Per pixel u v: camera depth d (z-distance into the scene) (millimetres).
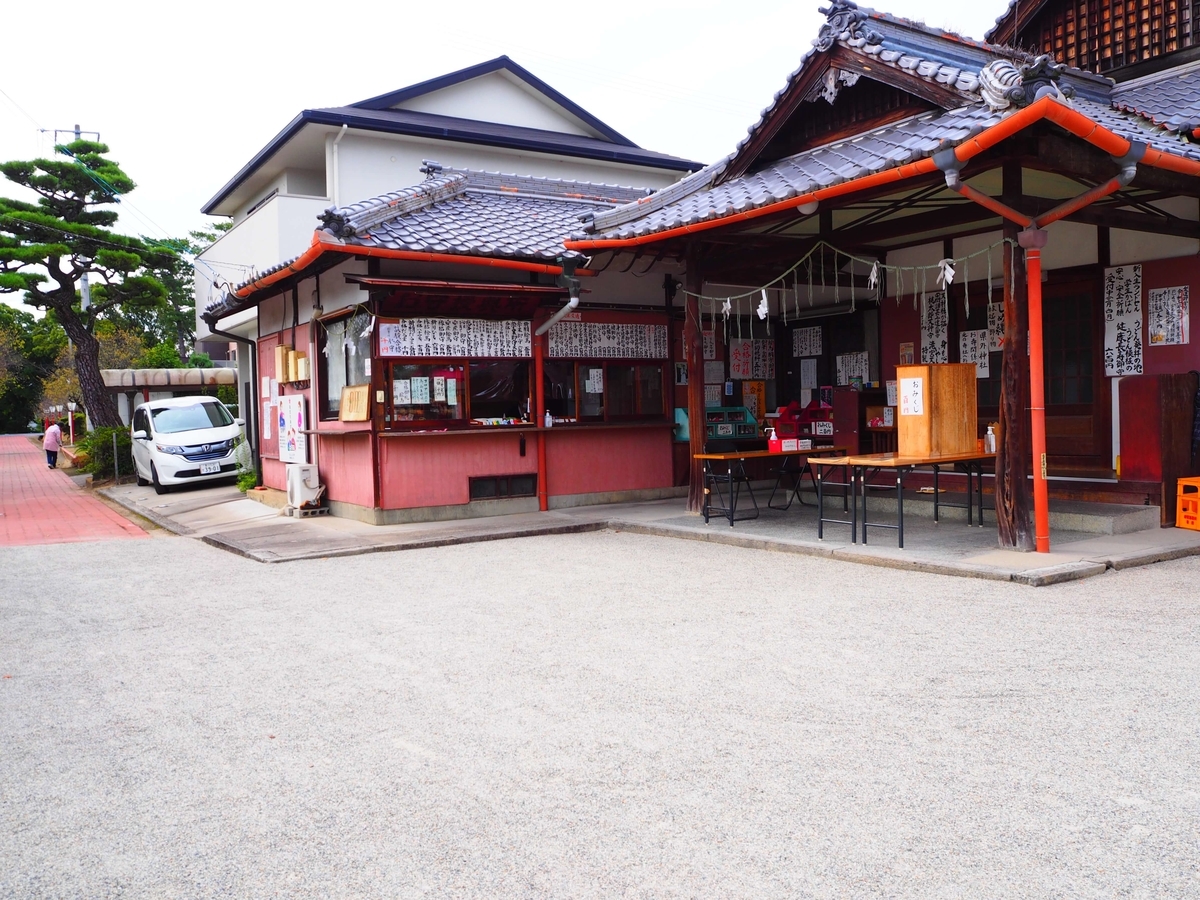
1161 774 3246
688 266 9961
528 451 11398
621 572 7555
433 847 2930
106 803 3377
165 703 4539
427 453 10750
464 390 10891
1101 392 9125
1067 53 11070
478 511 11062
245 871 2824
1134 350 8859
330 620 6234
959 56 8281
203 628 6160
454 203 12008
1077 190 8492
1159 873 2600
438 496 10820
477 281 10922
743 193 8281
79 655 5559
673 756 3586
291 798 3352
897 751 3543
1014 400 7172
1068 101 6285
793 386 13203
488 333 10938
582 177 20000
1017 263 7020
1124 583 6285
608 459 11945
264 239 15203
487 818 3117
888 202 8742
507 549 9070
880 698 4152
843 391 11320
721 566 7641
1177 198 8492
